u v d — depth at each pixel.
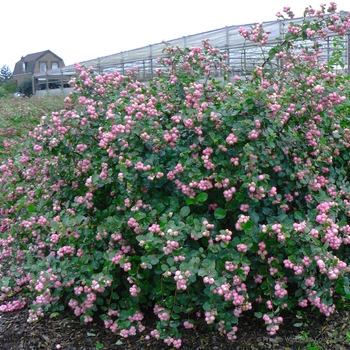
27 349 3.01
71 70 32.56
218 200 3.12
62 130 3.33
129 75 4.14
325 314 2.94
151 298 3.13
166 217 2.82
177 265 2.76
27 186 4.09
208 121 3.06
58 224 3.08
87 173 3.55
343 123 3.73
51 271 3.06
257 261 2.99
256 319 3.17
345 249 3.51
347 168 3.77
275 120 3.03
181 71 3.96
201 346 2.91
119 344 2.97
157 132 3.18
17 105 12.17
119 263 2.89
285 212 3.20
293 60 3.62
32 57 78.50
